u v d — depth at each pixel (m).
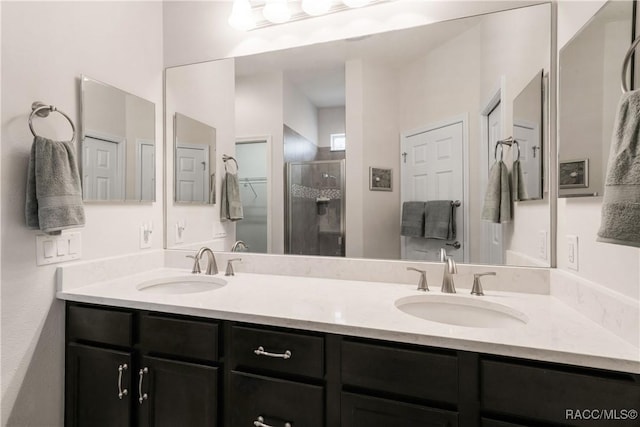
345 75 1.52
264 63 1.64
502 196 1.29
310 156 1.58
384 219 1.48
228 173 1.72
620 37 0.79
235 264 1.67
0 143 1.08
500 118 1.29
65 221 1.16
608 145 0.83
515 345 0.77
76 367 1.25
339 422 0.92
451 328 0.88
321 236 1.57
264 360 1.00
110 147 1.47
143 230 1.66
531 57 1.24
